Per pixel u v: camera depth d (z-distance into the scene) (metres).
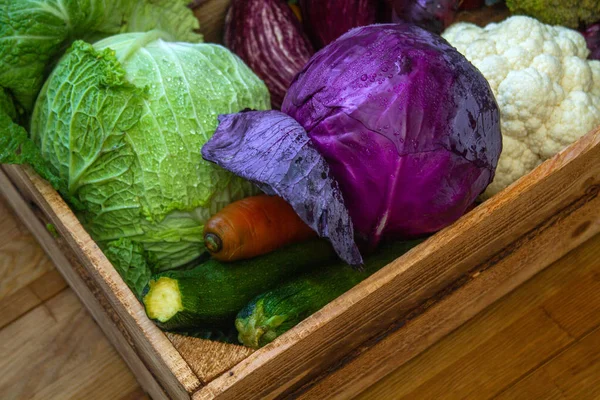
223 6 1.02
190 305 0.80
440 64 0.79
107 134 0.83
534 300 0.96
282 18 1.01
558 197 0.88
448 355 0.93
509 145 0.90
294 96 0.82
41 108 0.87
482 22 1.00
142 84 0.84
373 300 0.80
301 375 0.82
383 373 0.90
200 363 0.75
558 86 0.90
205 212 0.86
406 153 0.77
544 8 0.97
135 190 0.84
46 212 0.87
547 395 0.91
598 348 0.93
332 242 0.77
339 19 1.01
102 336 0.96
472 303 0.92
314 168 0.77
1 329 0.96
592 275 0.97
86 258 0.81
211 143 0.82
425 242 0.80
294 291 0.81
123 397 0.93
